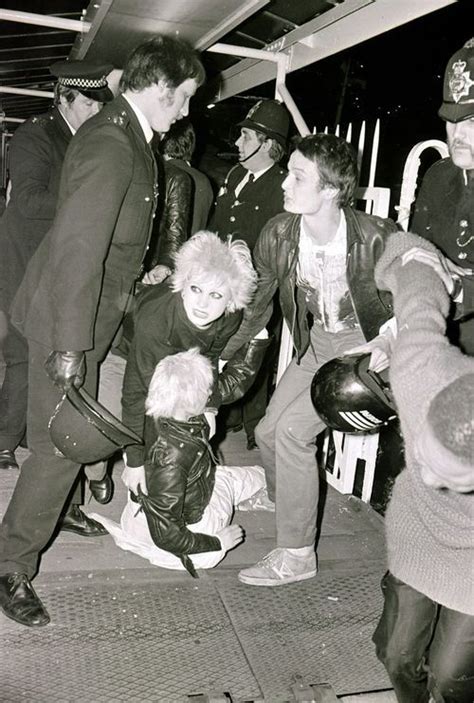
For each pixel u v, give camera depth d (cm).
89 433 229
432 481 141
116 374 304
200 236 268
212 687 226
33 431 246
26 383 366
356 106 1099
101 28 387
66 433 230
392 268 180
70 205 224
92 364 249
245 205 404
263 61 473
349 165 244
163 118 245
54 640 242
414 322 159
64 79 322
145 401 276
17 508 250
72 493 311
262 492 356
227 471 332
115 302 250
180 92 241
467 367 146
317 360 282
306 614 271
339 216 254
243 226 404
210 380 270
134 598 271
